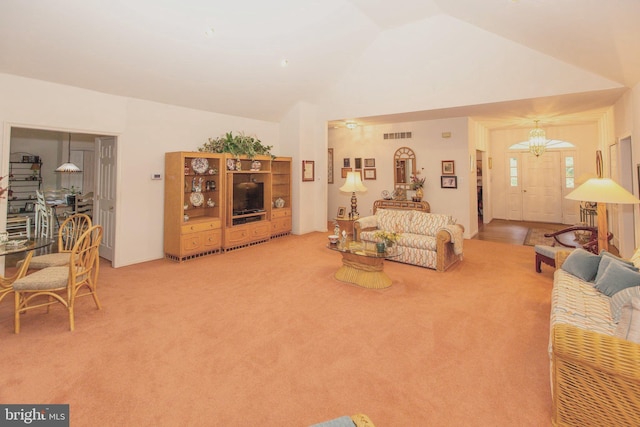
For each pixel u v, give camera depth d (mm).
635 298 1650
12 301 3328
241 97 5680
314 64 5578
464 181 6602
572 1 2596
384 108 6047
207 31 3887
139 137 4809
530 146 7098
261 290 3656
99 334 2627
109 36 3521
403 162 7328
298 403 1848
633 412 1487
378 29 5352
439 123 6828
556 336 1659
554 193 8352
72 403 1830
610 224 5953
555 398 1684
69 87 4086
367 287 3707
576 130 7957
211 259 5008
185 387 1977
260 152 6152
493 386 1986
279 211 6633
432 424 1689
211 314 3016
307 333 2656
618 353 1496
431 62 5387
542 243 6086
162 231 5152
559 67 4457
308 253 5375
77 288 2822
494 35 4766
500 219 9055
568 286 2678
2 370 2127
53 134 7324
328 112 6867
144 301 3328
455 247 4422
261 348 2424
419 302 3303
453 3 4051
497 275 4195
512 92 4797
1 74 3605
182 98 5094
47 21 3129
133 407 1806
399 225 4836
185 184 5258
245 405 1831
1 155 3637
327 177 7902
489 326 2768
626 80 3902
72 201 6938
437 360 2264
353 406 1824
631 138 4180
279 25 4293
